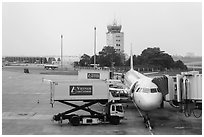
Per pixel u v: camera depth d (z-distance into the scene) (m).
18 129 27.47
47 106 42.16
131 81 42.56
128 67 148.00
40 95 55.47
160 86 32.03
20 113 36.38
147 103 27.92
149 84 29.59
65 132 26.14
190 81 30.25
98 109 38.34
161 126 28.70
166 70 138.62
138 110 37.78
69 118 29.62
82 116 29.53
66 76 101.12
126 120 31.70
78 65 165.50
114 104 29.78
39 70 147.75
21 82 82.94
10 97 52.47
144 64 150.50
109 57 157.25
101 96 29.86
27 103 45.25
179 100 30.64
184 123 29.97
